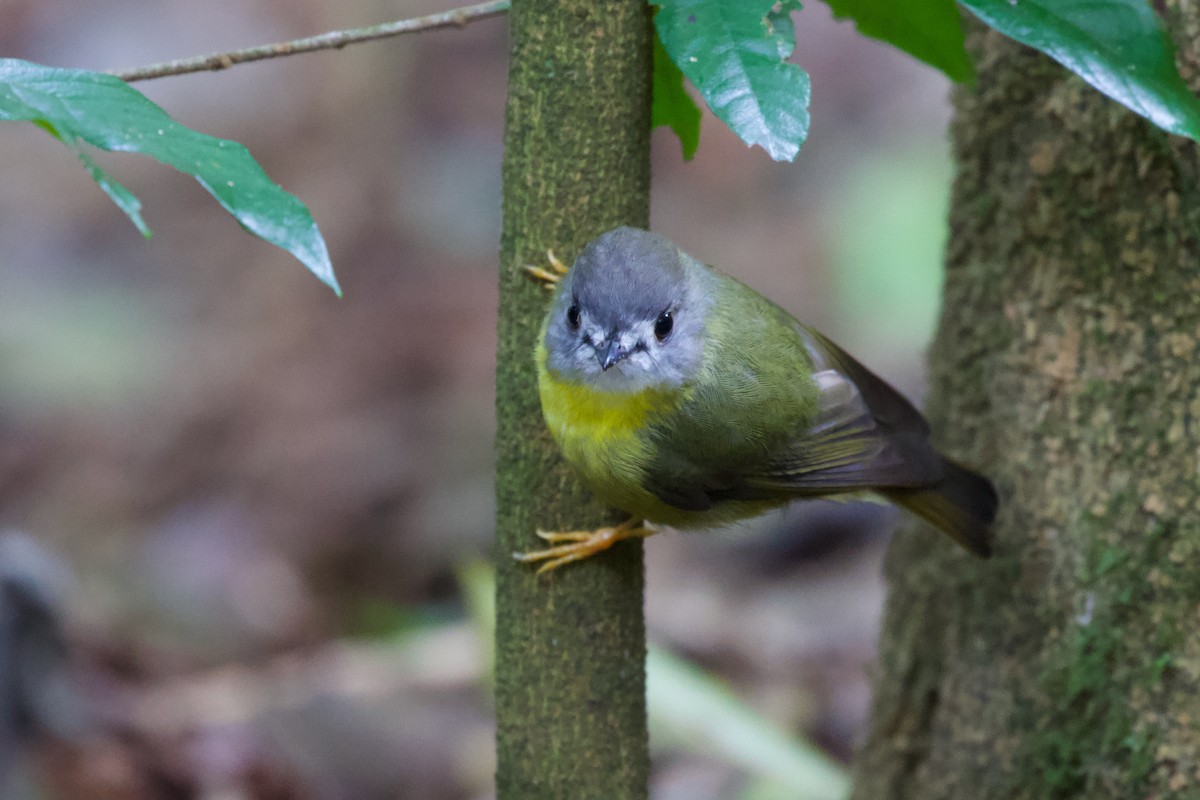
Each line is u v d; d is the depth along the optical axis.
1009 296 8.10
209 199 21.50
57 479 16.86
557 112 6.72
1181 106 5.79
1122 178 7.39
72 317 19.03
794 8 5.42
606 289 7.04
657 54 7.00
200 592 14.33
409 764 11.41
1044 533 7.93
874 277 17.42
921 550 8.95
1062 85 7.68
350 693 11.99
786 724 12.10
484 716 12.03
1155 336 7.36
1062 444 7.83
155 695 11.77
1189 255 7.17
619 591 7.11
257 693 11.89
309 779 11.02
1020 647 8.08
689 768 11.01
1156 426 7.35
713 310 7.79
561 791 7.06
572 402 7.16
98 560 14.74
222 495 16.50
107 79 4.95
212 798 10.54
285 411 17.39
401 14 22.69
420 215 20.28
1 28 23.41
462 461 16.52
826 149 20.42
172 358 18.42
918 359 16.41
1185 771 7.21
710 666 13.20
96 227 21.09
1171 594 7.28
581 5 6.58
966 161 8.36
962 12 8.23
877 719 9.21
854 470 7.82
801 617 13.85
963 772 8.36
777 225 19.45
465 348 18.05
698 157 20.64
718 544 15.41
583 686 7.06
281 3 23.33
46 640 10.30
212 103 22.14
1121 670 7.49
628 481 7.38
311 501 16.30
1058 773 7.79
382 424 17.09
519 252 7.01
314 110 21.75
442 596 15.55
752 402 7.70
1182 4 6.88
